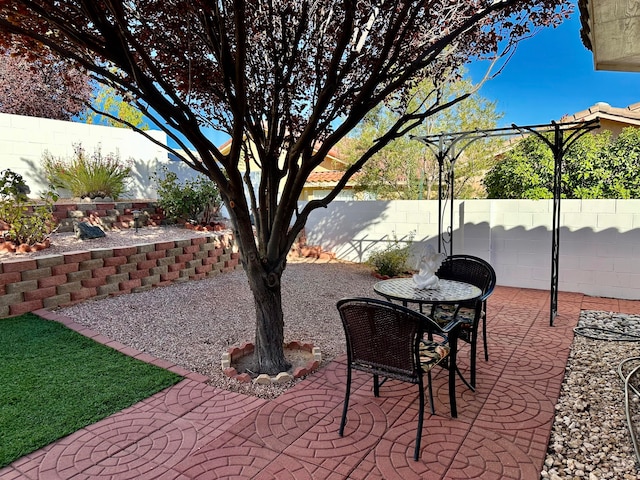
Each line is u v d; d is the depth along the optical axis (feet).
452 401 9.91
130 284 20.52
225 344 14.51
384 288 12.89
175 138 10.47
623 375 12.27
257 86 11.66
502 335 15.93
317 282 24.91
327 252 33.04
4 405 9.88
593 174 23.81
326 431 9.25
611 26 11.11
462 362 13.34
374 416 9.94
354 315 9.07
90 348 13.48
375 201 30.25
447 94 33.35
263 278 12.05
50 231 21.11
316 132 12.13
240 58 8.25
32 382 11.06
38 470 7.77
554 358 13.61
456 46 11.65
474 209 25.59
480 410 10.27
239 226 11.34
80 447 8.49
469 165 37.52
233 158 10.14
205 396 10.77
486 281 14.20
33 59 10.08
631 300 21.58
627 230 21.59
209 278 24.94
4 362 12.20
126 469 7.86
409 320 8.37
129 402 10.29
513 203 24.48
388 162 38.22
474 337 11.37
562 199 23.15
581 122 16.60
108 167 28.89
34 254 18.76
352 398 10.82
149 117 10.04
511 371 12.61
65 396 10.42
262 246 12.23
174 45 10.52
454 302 11.11
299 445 8.71
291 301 20.70
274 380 11.57
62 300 17.69
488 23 11.00
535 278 24.21
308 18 11.27
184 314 17.71
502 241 24.98
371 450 8.59
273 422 9.59
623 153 23.45
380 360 9.02
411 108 31.27
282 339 12.65
